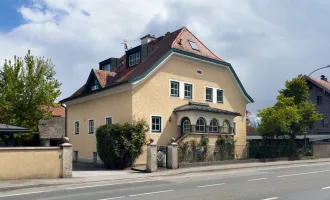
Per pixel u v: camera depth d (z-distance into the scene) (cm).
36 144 3634
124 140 2073
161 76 2383
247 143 2822
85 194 1171
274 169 2130
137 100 2242
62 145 1647
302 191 1186
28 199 1084
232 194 1122
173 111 2428
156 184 1423
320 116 3153
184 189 1250
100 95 2567
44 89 2908
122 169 2095
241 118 2950
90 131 2694
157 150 2106
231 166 2222
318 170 2009
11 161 1515
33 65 2922
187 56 2525
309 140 3816
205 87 2669
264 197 1062
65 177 1634
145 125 2180
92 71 2783
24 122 2809
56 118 4006
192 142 2259
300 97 3206
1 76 2925
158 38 2931
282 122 2738
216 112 2461
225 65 2808
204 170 2005
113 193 1184
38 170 1577
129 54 2817
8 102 2797
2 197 1134
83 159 2748
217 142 2444
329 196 1080
